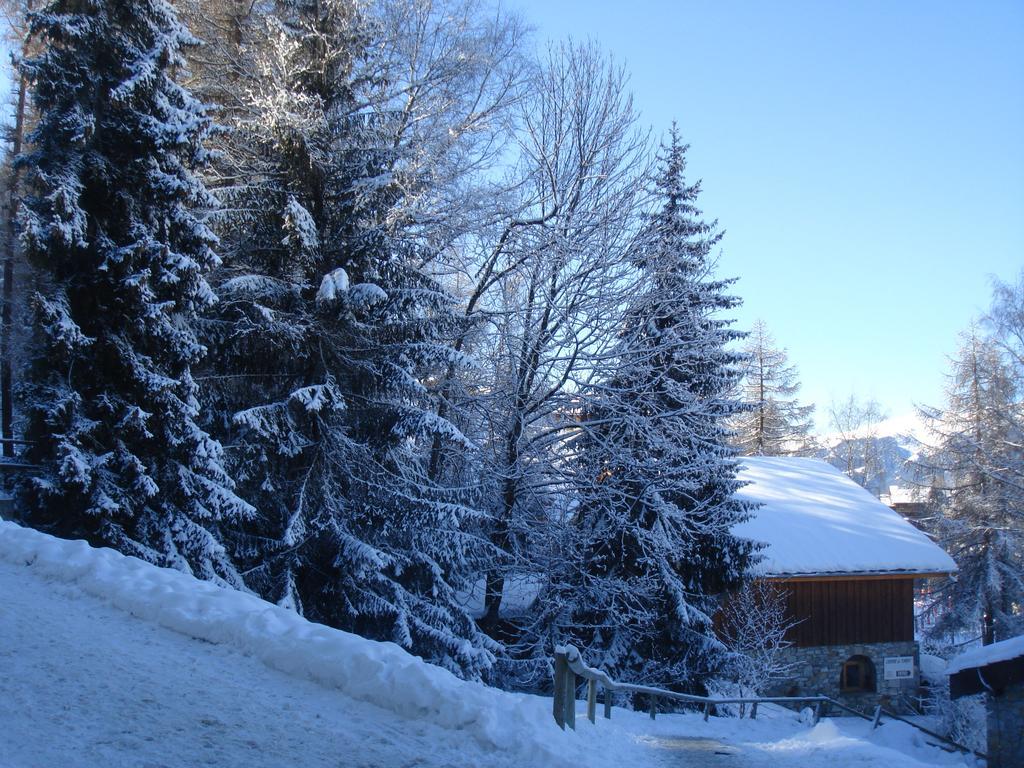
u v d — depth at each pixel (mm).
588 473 20484
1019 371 33656
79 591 8938
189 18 20375
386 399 16359
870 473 68625
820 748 10117
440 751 5883
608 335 20922
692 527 20125
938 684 26312
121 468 12656
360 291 15016
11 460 13469
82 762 4707
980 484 34500
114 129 13383
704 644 19406
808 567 25344
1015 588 33125
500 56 22469
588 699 10266
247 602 8664
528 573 20391
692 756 9242
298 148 15055
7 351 21359
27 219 12297
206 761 5027
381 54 17641
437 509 16047
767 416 53438
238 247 16141
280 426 14930
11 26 22844
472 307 21688
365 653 7082
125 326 13094
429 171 20562
